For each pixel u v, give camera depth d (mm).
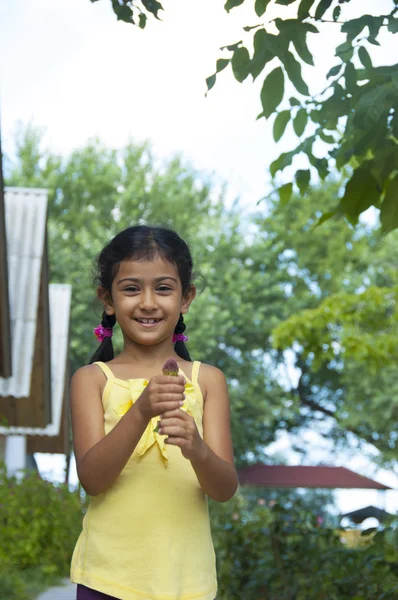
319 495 32250
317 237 29031
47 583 9789
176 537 2508
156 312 2625
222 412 2725
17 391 11469
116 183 31328
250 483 24219
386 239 26625
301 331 10953
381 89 3605
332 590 5406
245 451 28516
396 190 3859
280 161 4102
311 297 29172
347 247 28500
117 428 2422
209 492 2539
